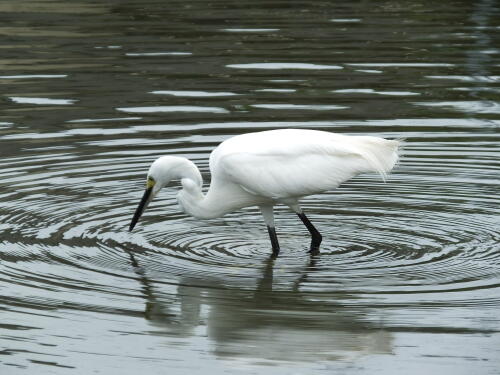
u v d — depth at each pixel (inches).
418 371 354.3
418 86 765.9
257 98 733.3
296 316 399.9
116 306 407.2
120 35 919.7
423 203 547.5
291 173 473.7
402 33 937.5
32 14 1007.6
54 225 503.8
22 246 473.4
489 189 566.9
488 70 806.5
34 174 581.0
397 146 483.2
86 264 453.1
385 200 554.9
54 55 844.6
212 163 491.2
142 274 443.2
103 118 689.6
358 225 517.3
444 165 606.2
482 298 414.9
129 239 490.3
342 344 375.6
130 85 764.0
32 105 714.2
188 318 397.7
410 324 391.2
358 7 1072.8
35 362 360.8
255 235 508.1
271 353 369.4
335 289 428.1
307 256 473.4
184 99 731.4
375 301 413.4
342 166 475.5
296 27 960.9
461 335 380.8
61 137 649.6
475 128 672.4
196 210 487.5
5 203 532.4
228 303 412.5
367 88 760.3
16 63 819.4
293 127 665.0
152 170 482.0
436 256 467.2
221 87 761.0
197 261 463.8
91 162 604.7
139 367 358.6
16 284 425.7
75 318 394.6
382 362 361.4
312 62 829.8
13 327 386.0
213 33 930.7
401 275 443.5
